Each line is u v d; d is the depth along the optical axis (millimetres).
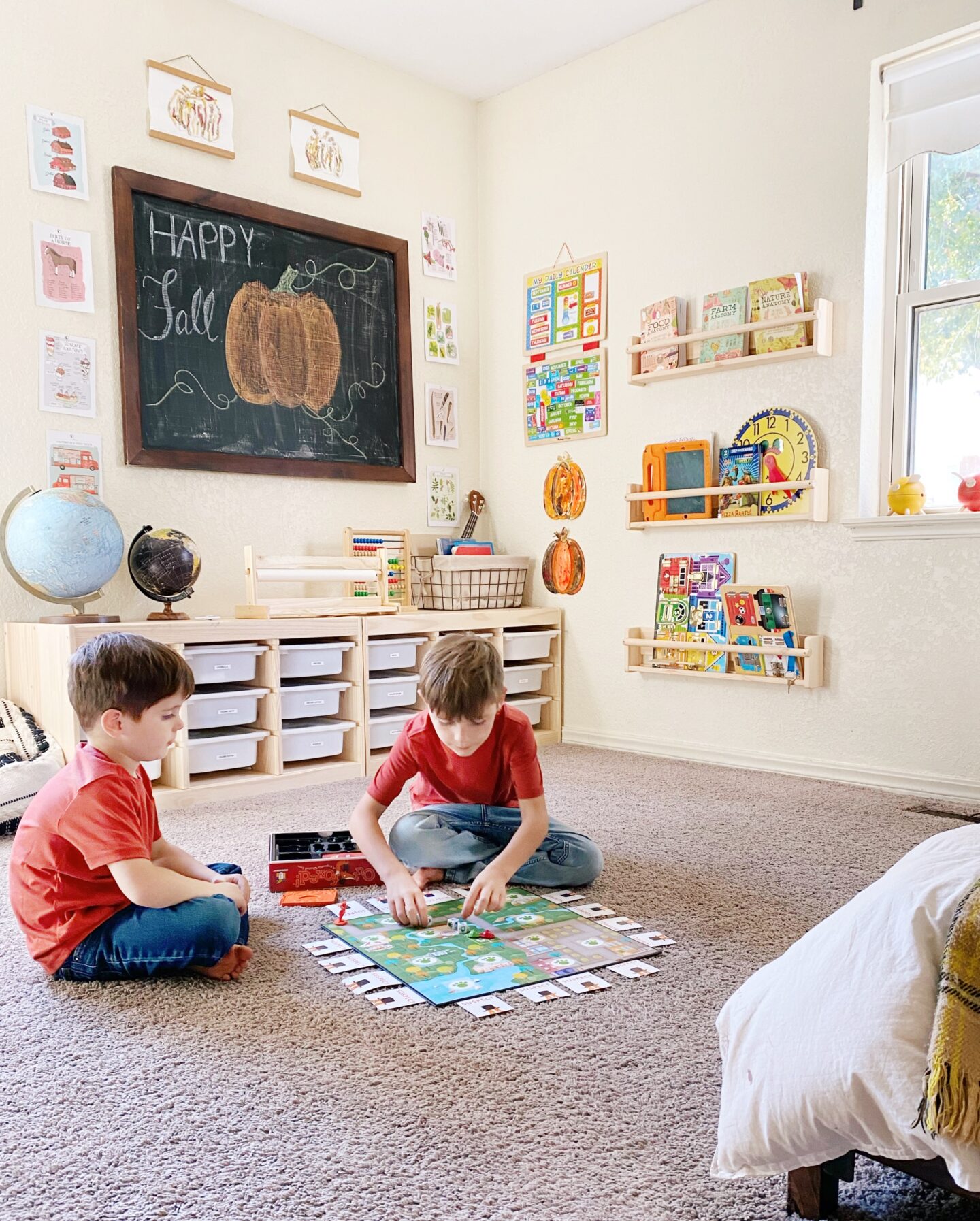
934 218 2777
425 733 1784
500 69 3609
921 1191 968
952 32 2590
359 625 3002
